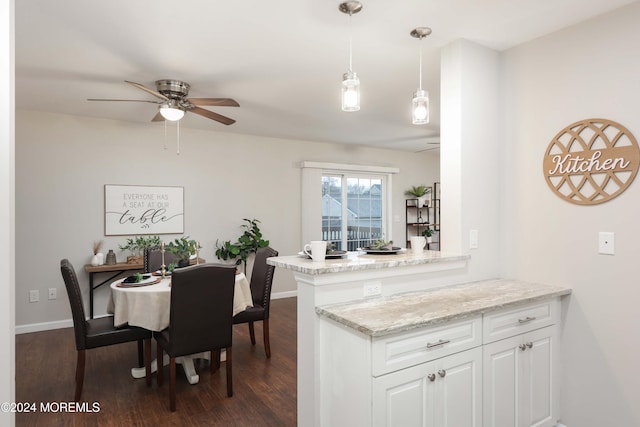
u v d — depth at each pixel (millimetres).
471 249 2383
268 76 3057
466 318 1756
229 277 2588
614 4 1952
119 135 4516
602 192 2039
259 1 1965
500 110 2523
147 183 4672
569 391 2195
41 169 4121
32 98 3625
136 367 3158
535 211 2344
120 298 2717
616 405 2008
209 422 2336
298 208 5777
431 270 2193
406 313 1700
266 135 5422
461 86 2350
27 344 3711
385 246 2436
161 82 3088
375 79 3135
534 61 2352
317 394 1818
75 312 2580
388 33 2307
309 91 3445
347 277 1894
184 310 2463
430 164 7203
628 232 1949
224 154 5199
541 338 2104
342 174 6273
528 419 2029
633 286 1936
